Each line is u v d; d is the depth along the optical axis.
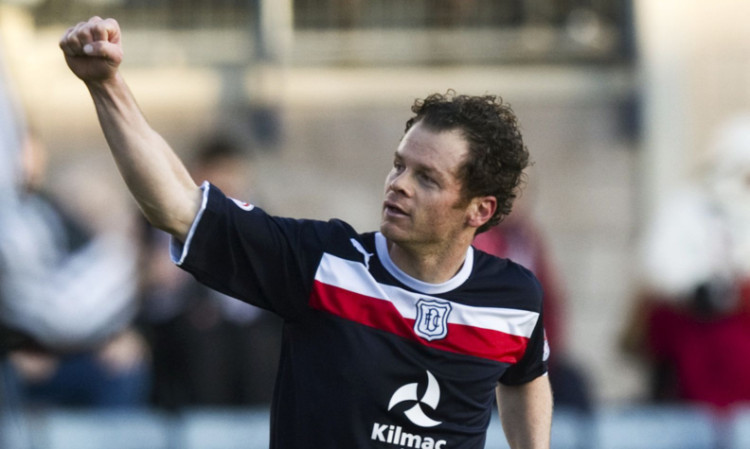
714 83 30.67
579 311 30.61
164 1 30.77
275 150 30.91
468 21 31.48
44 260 15.88
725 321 21.75
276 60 30.88
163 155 10.39
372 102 31.20
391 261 11.08
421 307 10.99
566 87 31.17
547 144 31.17
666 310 22.16
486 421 11.52
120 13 30.62
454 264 11.14
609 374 30.02
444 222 10.86
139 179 10.24
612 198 31.05
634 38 31.05
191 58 30.73
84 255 16.44
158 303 20.81
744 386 21.59
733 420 21.56
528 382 12.16
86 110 29.70
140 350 22.02
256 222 10.84
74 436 20.08
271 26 30.88
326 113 31.03
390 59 31.27
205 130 30.66
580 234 30.94
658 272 22.45
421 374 10.99
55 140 29.55
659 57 30.78
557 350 22.14
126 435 20.36
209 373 20.78
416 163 10.81
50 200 16.88
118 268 17.27
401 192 10.78
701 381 21.77
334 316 10.90
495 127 11.04
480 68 31.31
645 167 30.86
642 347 22.66
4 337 15.80
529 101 31.22
